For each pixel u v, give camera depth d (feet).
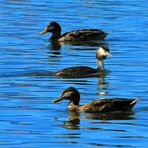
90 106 90.74
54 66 119.75
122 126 83.46
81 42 149.79
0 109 89.97
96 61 125.90
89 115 89.25
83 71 112.68
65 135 79.56
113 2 193.26
